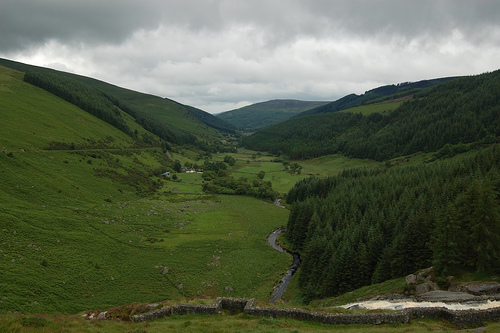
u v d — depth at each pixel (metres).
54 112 195.62
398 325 29.33
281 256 99.62
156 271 81.06
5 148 119.69
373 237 69.62
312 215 102.31
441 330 27.22
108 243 88.12
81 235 86.69
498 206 48.41
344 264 66.88
